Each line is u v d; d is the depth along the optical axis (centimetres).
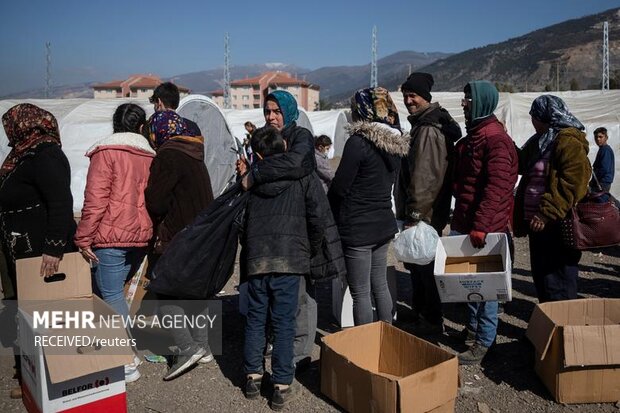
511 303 508
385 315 372
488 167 351
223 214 321
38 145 328
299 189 311
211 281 333
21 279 310
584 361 303
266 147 307
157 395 339
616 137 1079
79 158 1019
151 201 341
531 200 379
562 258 381
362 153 335
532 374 358
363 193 343
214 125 944
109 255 340
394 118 349
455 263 368
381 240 350
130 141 344
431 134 373
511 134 1074
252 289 321
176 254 324
